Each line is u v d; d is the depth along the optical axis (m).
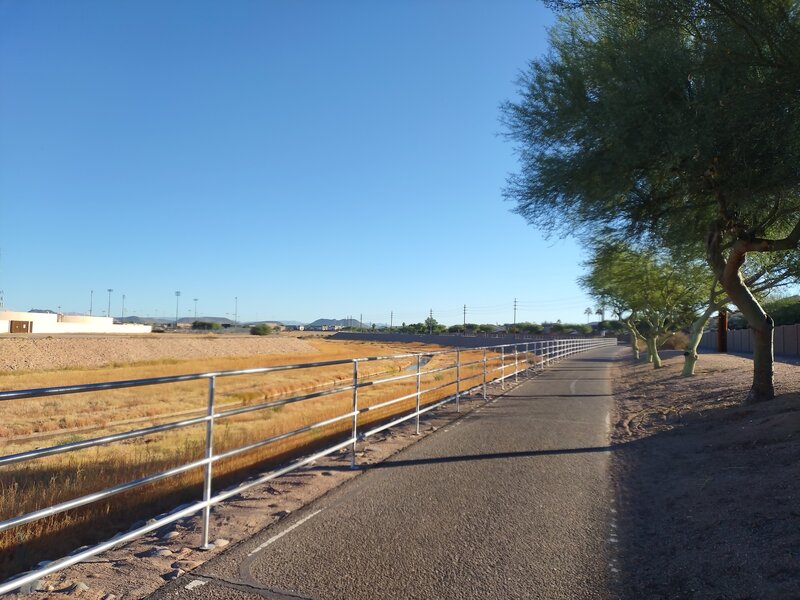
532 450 11.07
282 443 12.91
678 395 19.12
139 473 10.24
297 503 7.64
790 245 12.02
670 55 10.17
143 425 20.66
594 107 11.13
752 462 8.88
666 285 28.77
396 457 10.45
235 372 6.76
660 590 5.06
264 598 4.92
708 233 13.65
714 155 10.77
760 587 4.89
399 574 5.41
